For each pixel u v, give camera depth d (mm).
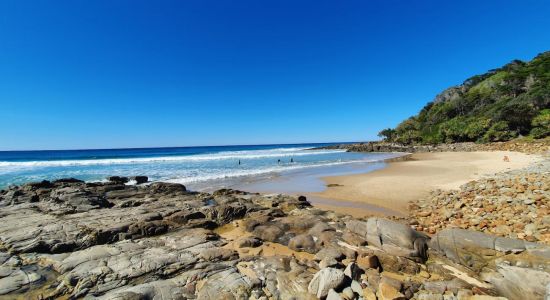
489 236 6348
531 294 5008
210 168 31531
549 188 10938
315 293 5266
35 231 8391
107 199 14070
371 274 5926
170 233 9156
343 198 15016
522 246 5801
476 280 5836
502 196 11219
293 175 24812
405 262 6344
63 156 65875
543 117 42844
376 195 15250
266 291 5469
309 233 8523
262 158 47250
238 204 11984
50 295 5340
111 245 7465
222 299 5137
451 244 6598
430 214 11094
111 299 4922
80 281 5664
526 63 88250
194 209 11203
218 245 7902
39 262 6570
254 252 7531
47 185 17188
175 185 17172
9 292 5402
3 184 22234
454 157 34812
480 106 69625
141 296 5066
